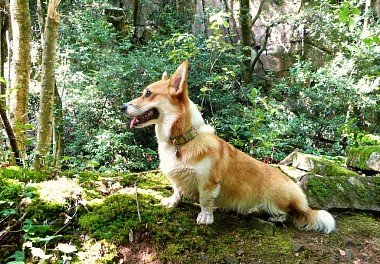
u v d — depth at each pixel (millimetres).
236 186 1269
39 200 1268
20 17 1719
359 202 1514
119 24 4945
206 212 1241
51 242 1165
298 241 1237
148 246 1153
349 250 1231
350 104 3984
